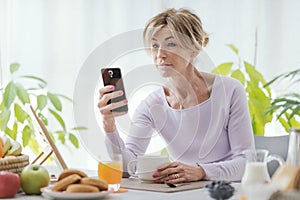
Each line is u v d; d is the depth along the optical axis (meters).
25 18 4.16
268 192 1.57
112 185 2.00
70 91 4.14
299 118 3.66
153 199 1.81
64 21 4.14
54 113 3.78
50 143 2.11
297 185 1.53
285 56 3.79
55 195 1.78
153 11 4.01
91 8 4.11
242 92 2.51
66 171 1.87
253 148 2.43
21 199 1.84
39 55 4.16
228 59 3.89
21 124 4.07
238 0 3.87
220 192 1.72
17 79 4.15
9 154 2.11
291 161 1.83
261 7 3.83
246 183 1.73
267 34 3.82
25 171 1.93
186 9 2.32
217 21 3.90
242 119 2.46
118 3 4.08
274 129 3.78
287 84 3.77
